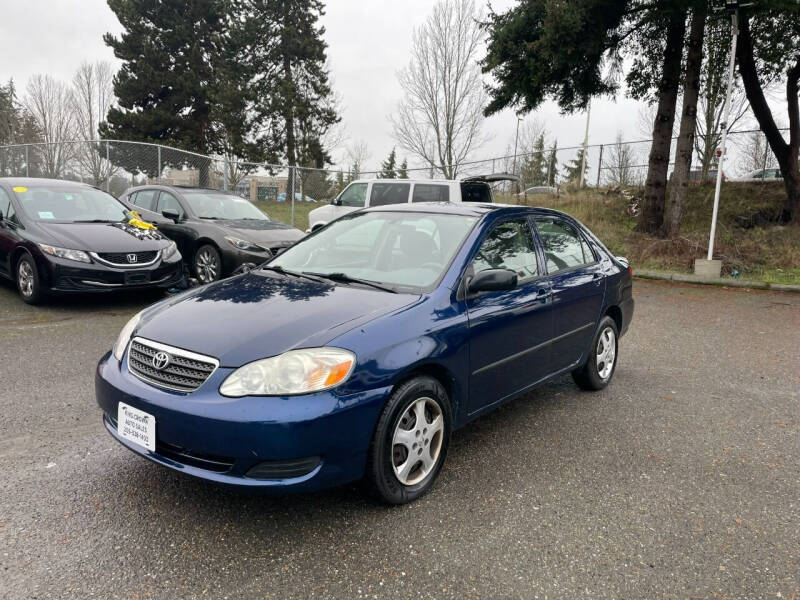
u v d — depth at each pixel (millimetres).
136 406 2654
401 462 2863
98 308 7148
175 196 9375
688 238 13242
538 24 12953
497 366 3424
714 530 2766
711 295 10094
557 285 3996
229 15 32750
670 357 6008
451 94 27406
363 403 2568
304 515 2770
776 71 14945
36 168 19062
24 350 5270
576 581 2355
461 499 2975
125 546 2484
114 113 32438
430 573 2371
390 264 3529
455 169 20312
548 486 3150
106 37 33312
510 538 2641
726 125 11242
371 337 2688
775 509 2979
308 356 2521
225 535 2588
